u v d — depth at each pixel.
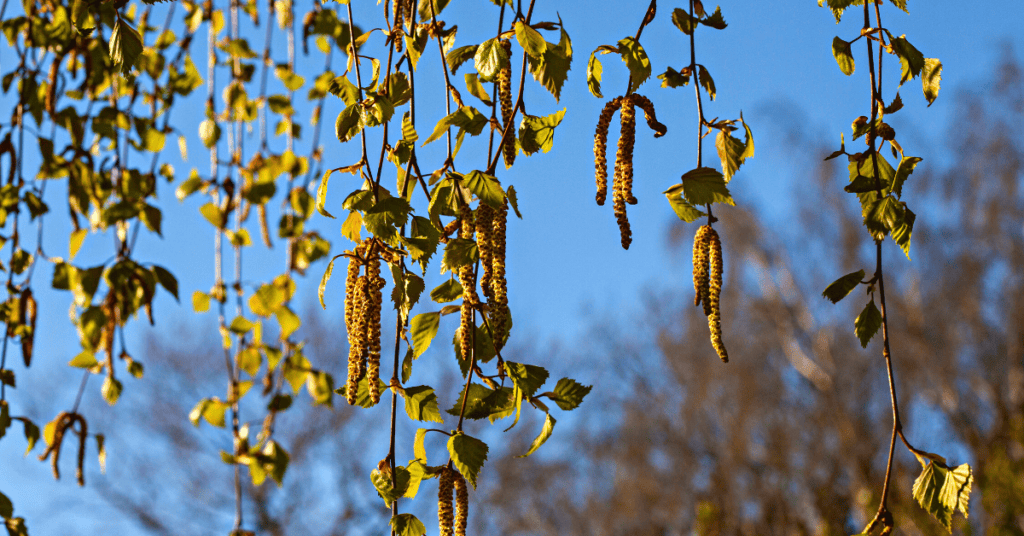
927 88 1.28
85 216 1.52
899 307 6.09
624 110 1.25
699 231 1.25
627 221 1.24
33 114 1.51
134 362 1.53
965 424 5.27
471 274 1.25
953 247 5.99
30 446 1.48
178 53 1.74
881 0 1.29
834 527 5.76
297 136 1.89
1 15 1.50
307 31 1.75
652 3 1.26
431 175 1.28
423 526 1.25
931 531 3.08
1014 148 5.79
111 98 1.58
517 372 1.27
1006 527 2.88
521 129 1.28
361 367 1.24
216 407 1.65
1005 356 5.52
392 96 1.29
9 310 1.48
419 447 1.27
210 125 1.71
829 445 6.12
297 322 1.72
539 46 1.25
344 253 1.25
